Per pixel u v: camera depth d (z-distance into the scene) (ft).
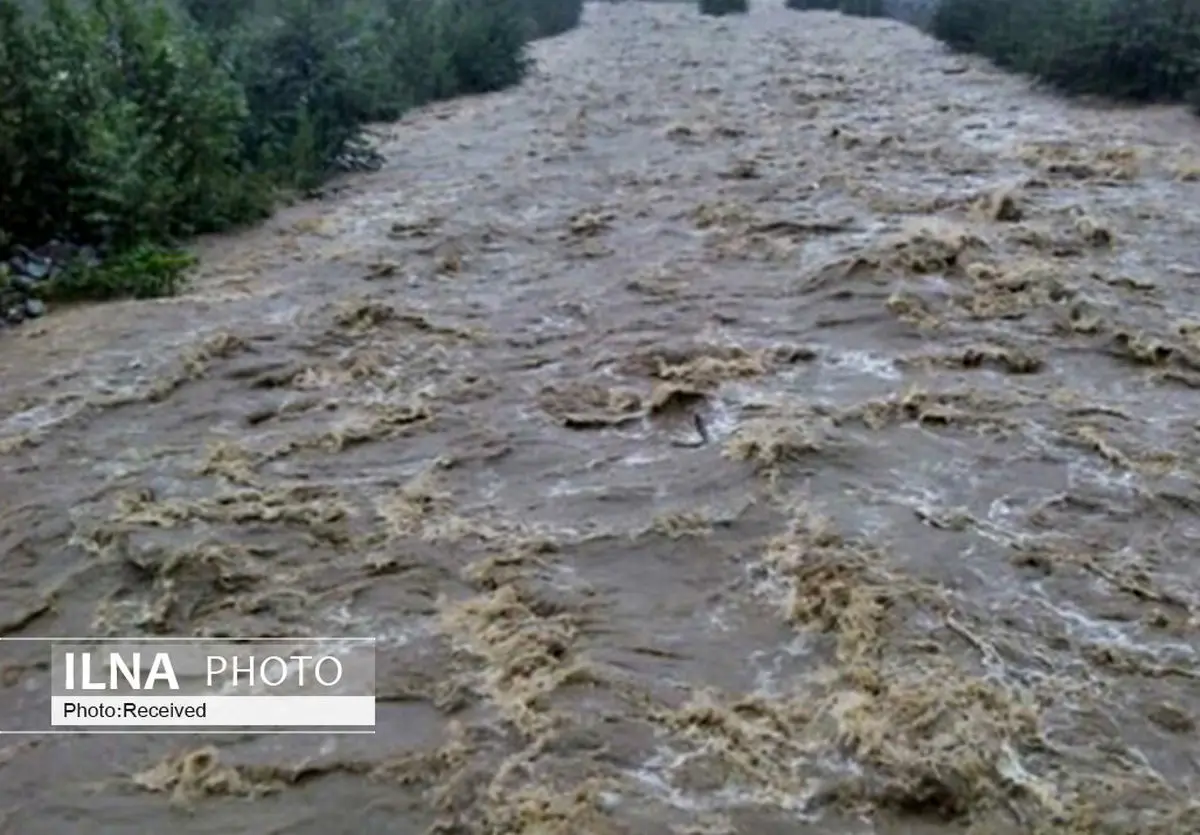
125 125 24.58
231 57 32.27
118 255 23.11
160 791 9.41
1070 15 42.09
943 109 39.78
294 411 16.51
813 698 10.16
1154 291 20.21
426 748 9.75
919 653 10.68
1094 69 39.93
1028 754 9.48
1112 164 29.53
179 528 13.16
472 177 31.86
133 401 16.79
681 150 34.47
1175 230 23.86
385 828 8.97
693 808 9.00
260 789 9.40
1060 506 13.30
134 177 23.90
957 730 9.66
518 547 12.68
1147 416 15.58
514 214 27.48
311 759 9.67
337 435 15.56
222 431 15.85
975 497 13.50
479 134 39.01
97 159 23.44
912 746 9.48
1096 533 12.77
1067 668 10.54
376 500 13.83
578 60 61.00
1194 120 35.27
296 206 29.07
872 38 66.90
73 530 13.20
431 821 9.02
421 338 19.22
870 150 32.94
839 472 14.06
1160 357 17.33
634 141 36.40
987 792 9.09
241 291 22.09
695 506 13.41
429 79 47.01
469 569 12.32
